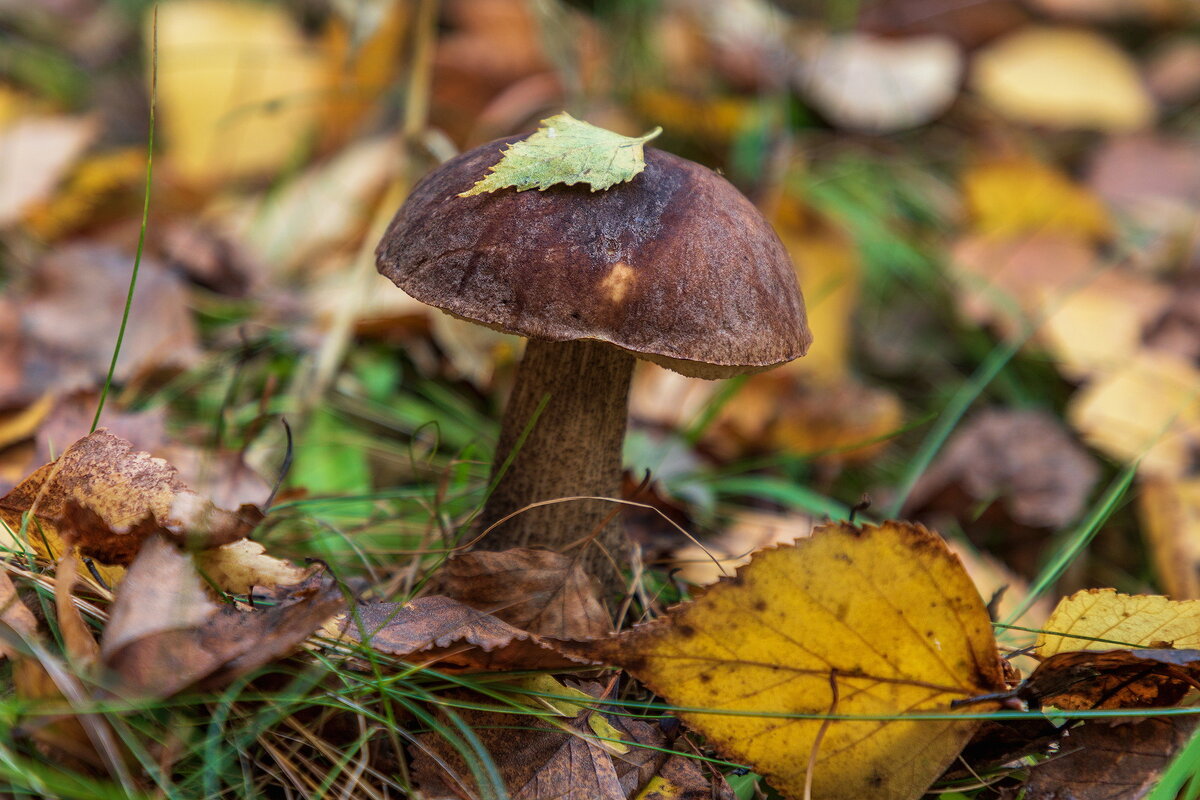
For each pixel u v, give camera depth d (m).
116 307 0.40
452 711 0.28
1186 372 0.44
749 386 0.44
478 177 0.30
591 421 0.32
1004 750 0.29
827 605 0.28
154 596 0.27
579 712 0.29
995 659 0.28
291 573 0.29
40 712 0.26
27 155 0.47
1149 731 0.28
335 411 0.39
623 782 0.28
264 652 0.27
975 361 0.49
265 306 0.44
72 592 0.28
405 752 0.28
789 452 0.43
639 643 0.28
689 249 0.29
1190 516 0.39
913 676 0.28
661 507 0.35
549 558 0.31
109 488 0.29
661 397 0.43
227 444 0.36
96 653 0.27
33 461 0.34
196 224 0.48
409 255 0.29
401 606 0.29
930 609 0.28
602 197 0.29
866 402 0.43
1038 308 0.48
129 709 0.26
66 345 0.39
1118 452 0.41
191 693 0.27
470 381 0.41
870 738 0.28
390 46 0.51
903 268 0.51
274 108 0.45
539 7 0.51
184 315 0.40
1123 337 0.46
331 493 0.36
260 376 0.40
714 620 0.28
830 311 0.48
